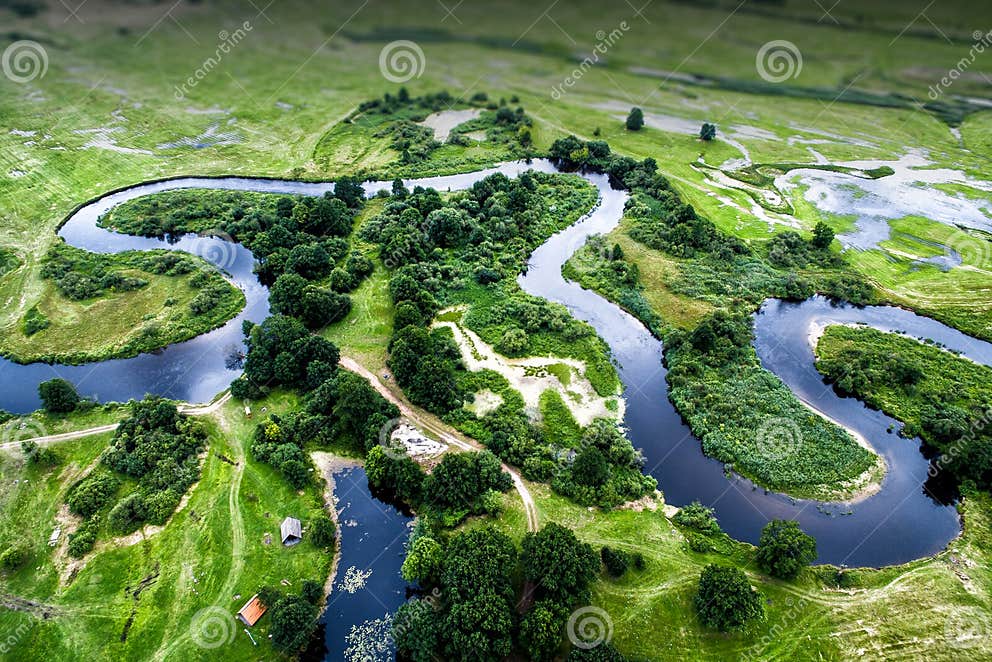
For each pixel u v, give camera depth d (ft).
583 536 223.51
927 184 463.01
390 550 223.92
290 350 290.76
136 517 228.02
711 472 251.60
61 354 315.99
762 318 335.88
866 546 222.07
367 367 302.45
